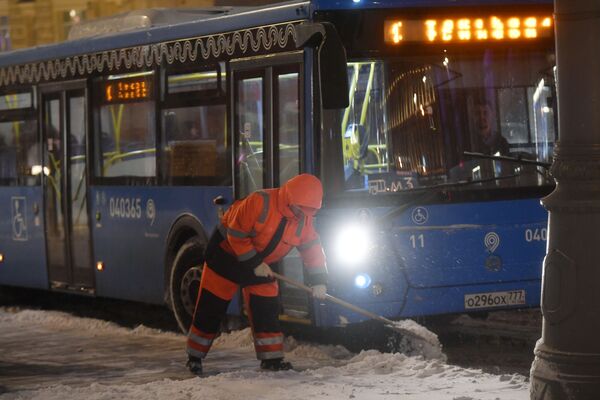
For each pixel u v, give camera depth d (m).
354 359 16.78
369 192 17.41
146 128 21.66
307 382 14.80
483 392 13.82
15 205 25.67
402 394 13.84
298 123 17.66
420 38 17.59
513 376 14.65
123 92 22.28
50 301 27.30
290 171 17.88
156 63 21.30
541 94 18.08
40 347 19.92
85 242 23.50
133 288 22.23
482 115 17.84
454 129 17.73
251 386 14.48
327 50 16.64
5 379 16.67
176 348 19.31
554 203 12.41
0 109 26.09
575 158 12.34
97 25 23.62
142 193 21.80
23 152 25.36
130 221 22.17
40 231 24.89
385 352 18.53
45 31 54.53
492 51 17.91
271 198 15.55
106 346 19.81
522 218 17.98
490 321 20.86
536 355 12.62
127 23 22.64
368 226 17.36
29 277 25.38
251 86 18.81
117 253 22.59
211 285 16.25
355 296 17.31
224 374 15.46
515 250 17.95
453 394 13.76
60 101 24.08
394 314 17.48
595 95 12.33
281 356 16.09
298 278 17.83
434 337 16.73
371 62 17.44
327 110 17.33
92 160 23.20
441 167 17.70
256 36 18.66
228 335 19.56
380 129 17.48
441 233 17.66
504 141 17.94
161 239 21.36
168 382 14.93
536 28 18.06
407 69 17.58
